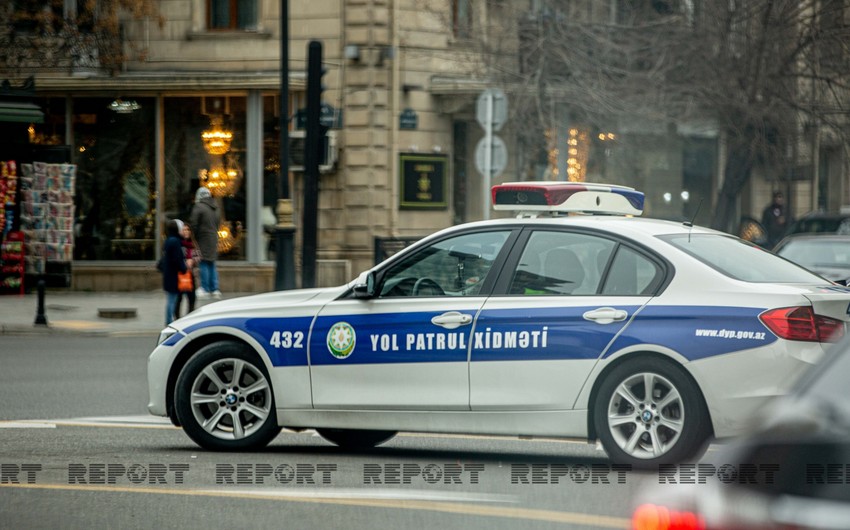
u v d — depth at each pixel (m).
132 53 89.12
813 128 88.12
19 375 47.03
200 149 88.88
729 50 86.56
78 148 89.81
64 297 84.44
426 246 27.97
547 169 92.19
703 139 110.50
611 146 95.62
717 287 25.11
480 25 89.25
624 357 25.44
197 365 29.12
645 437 25.31
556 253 26.84
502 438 32.78
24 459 27.83
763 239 98.69
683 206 109.50
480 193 93.94
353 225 87.50
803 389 8.89
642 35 90.81
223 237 88.44
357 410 27.80
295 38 88.25
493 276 27.14
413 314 27.34
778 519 7.88
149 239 89.25
